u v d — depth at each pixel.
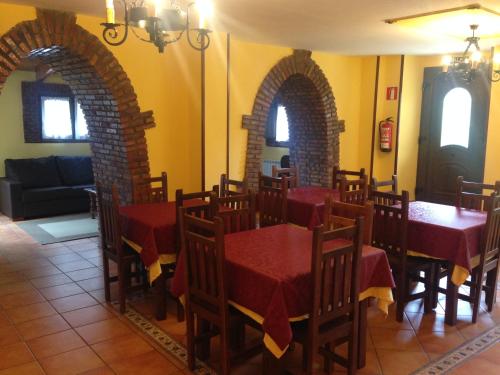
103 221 3.49
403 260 3.24
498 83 5.24
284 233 3.00
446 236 3.15
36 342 2.94
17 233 5.62
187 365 2.69
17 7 3.71
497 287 3.90
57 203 6.68
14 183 6.31
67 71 4.64
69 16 3.96
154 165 4.86
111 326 3.18
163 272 3.23
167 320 3.28
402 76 6.15
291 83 6.10
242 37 4.88
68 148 7.68
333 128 6.18
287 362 2.77
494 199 3.15
